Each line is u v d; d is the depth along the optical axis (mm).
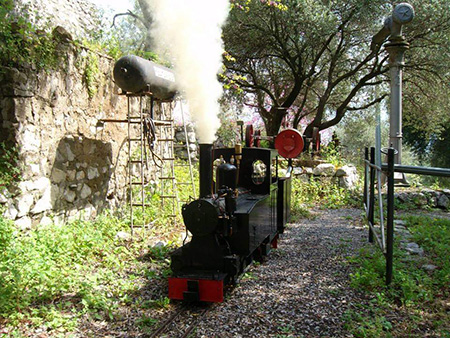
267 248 6102
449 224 8359
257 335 3797
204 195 4773
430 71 16328
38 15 6930
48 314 4051
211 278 4477
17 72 5852
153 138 7660
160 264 5809
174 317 4188
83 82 7430
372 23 16188
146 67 7035
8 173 5781
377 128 5527
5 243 5012
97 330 3916
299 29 15859
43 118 6410
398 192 11453
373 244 7035
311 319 4098
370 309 4258
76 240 6105
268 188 5984
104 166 8141
